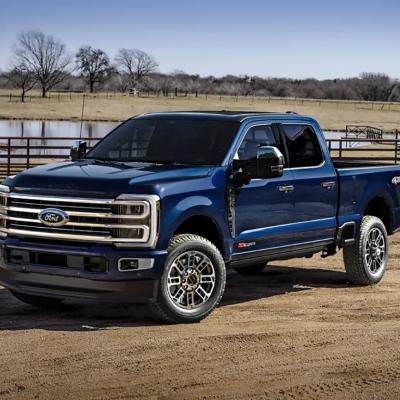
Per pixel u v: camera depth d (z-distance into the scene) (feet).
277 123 29.35
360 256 32.63
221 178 26.45
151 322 25.66
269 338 23.84
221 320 26.13
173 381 19.74
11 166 78.95
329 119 382.63
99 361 21.11
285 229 28.78
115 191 24.20
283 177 28.73
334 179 30.94
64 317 26.32
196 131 28.07
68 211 24.49
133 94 584.40
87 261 24.22
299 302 29.50
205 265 25.79
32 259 24.97
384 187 33.76
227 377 20.17
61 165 26.91
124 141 28.68
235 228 26.94
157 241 24.32
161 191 24.43
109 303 28.58
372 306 28.99
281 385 19.71
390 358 22.13
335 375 20.57
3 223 25.58
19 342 22.76
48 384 19.26
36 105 435.12
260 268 35.35
